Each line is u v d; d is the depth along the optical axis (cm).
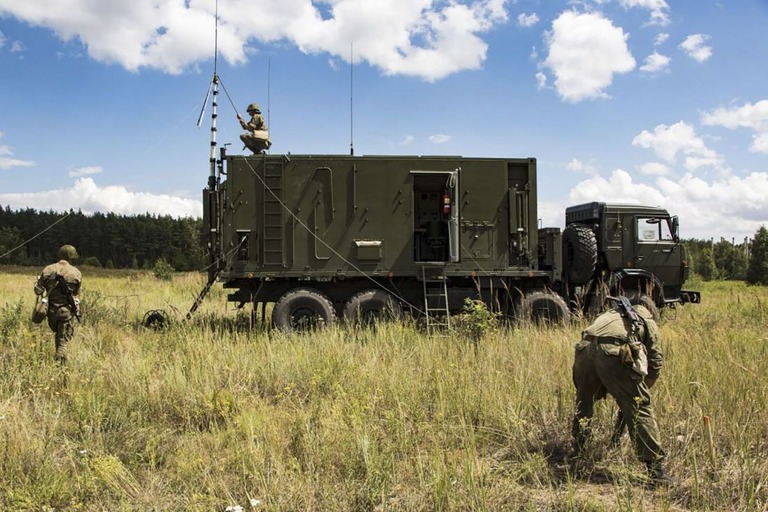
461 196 1148
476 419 555
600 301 1238
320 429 502
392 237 1118
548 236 1195
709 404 550
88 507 387
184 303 1541
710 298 1895
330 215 1103
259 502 380
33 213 10512
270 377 715
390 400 600
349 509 386
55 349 778
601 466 466
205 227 1110
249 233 1087
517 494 405
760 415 525
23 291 1752
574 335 915
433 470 413
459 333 950
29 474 415
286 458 463
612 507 388
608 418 535
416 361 775
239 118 1169
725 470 435
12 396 568
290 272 1091
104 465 409
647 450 433
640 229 1308
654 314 540
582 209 1366
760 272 3909
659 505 397
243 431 504
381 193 1116
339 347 818
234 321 1158
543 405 566
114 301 1530
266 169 1090
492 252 1159
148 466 458
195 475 424
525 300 1141
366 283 1134
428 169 1134
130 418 543
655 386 603
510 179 1182
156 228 10075
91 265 8994
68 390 597
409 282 1154
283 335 927
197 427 542
